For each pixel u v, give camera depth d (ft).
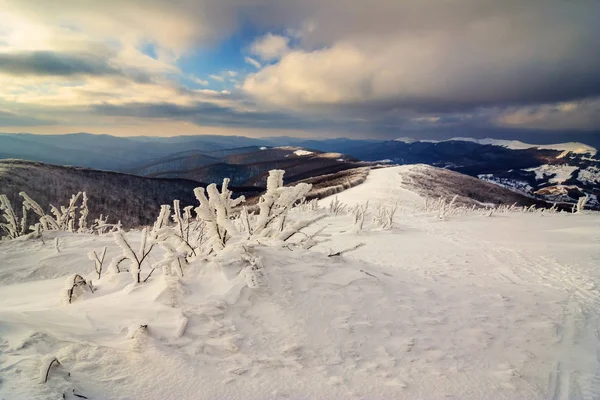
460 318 13.20
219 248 14.83
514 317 14.05
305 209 61.05
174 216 17.28
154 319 10.25
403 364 10.02
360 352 10.30
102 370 7.70
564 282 20.59
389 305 13.03
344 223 50.26
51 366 7.20
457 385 9.32
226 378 8.35
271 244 15.12
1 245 27.30
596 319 14.73
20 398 6.14
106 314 10.43
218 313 10.79
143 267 20.16
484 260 26.94
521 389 9.43
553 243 34.32
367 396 8.46
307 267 14.23
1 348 7.67
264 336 10.26
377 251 31.19
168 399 7.30
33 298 15.24
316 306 12.03
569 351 11.82
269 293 12.10
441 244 34.91
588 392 9.48
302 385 8.57
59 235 30.66
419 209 80.38
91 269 22.90
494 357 10.96
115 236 13.29
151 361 8.32
